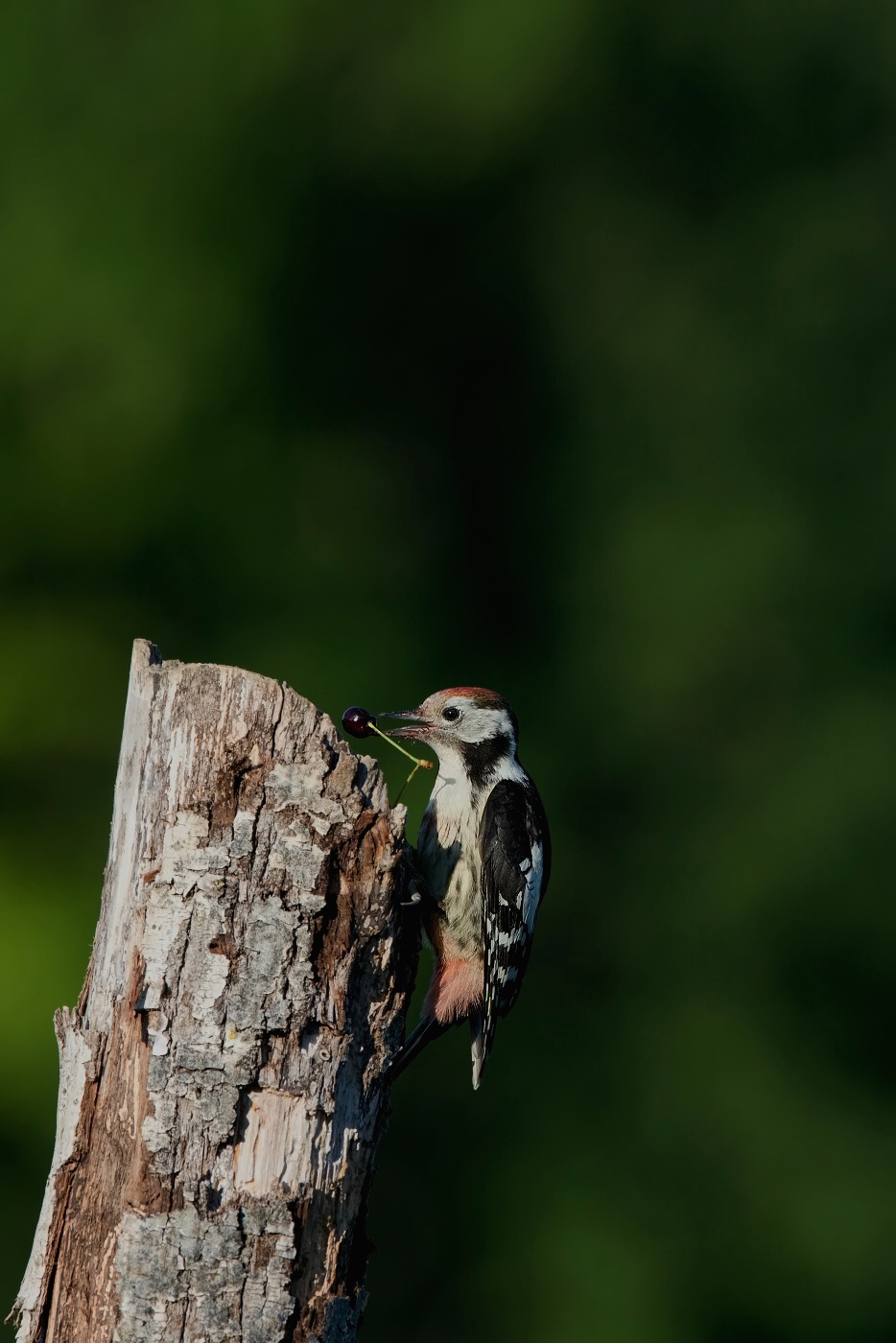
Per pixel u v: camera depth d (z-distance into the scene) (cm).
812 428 1878
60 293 1556
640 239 1920
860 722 1752
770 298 1920
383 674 1617
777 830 1708
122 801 523
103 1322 480
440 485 1798
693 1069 1636
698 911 1702
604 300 1916
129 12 1636
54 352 1541
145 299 1570
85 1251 489
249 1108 490
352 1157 505
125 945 504
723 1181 1595
